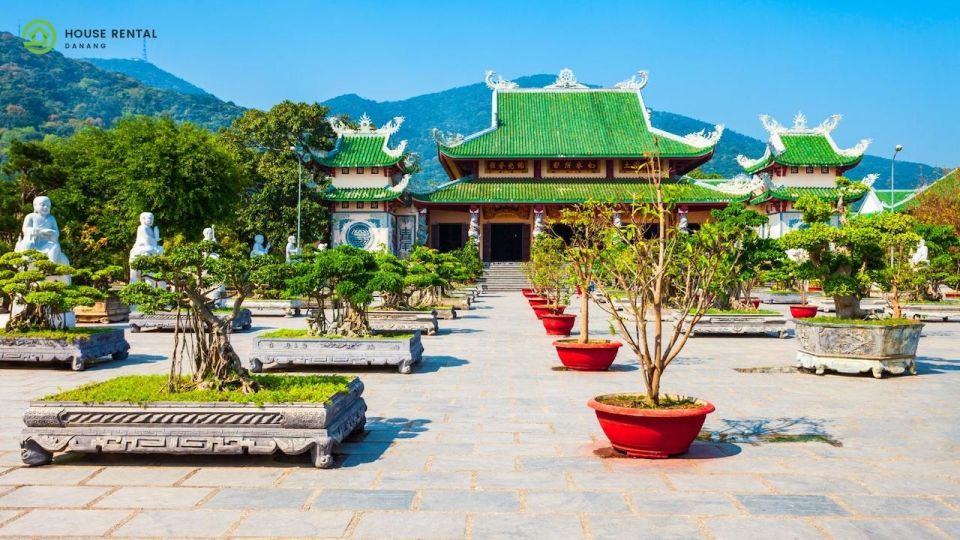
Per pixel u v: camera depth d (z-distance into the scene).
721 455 9.27
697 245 10.49
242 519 6.90
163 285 30.31
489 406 12.58
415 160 72.69
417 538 6.42
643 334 9.58
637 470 8.55
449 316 32.81
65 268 18.27
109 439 8.60
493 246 76.06
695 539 6.42
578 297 48.25
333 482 8.06
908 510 7.21
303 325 29.80
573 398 13.38
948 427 11.00
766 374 16.56
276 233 63.62
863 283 17.08
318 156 65.12
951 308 33.25
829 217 18.20
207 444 8.55
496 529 6.64
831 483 8.09
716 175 111.25
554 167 70.31
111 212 47.50
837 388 14.63
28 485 7.96
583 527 6.69
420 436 10.29
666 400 9.71
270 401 8.65
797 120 64.94
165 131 47.97
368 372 16.77
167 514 7.04
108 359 19.20
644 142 68.38
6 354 17.09
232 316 10.14
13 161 44.94
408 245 68.50
